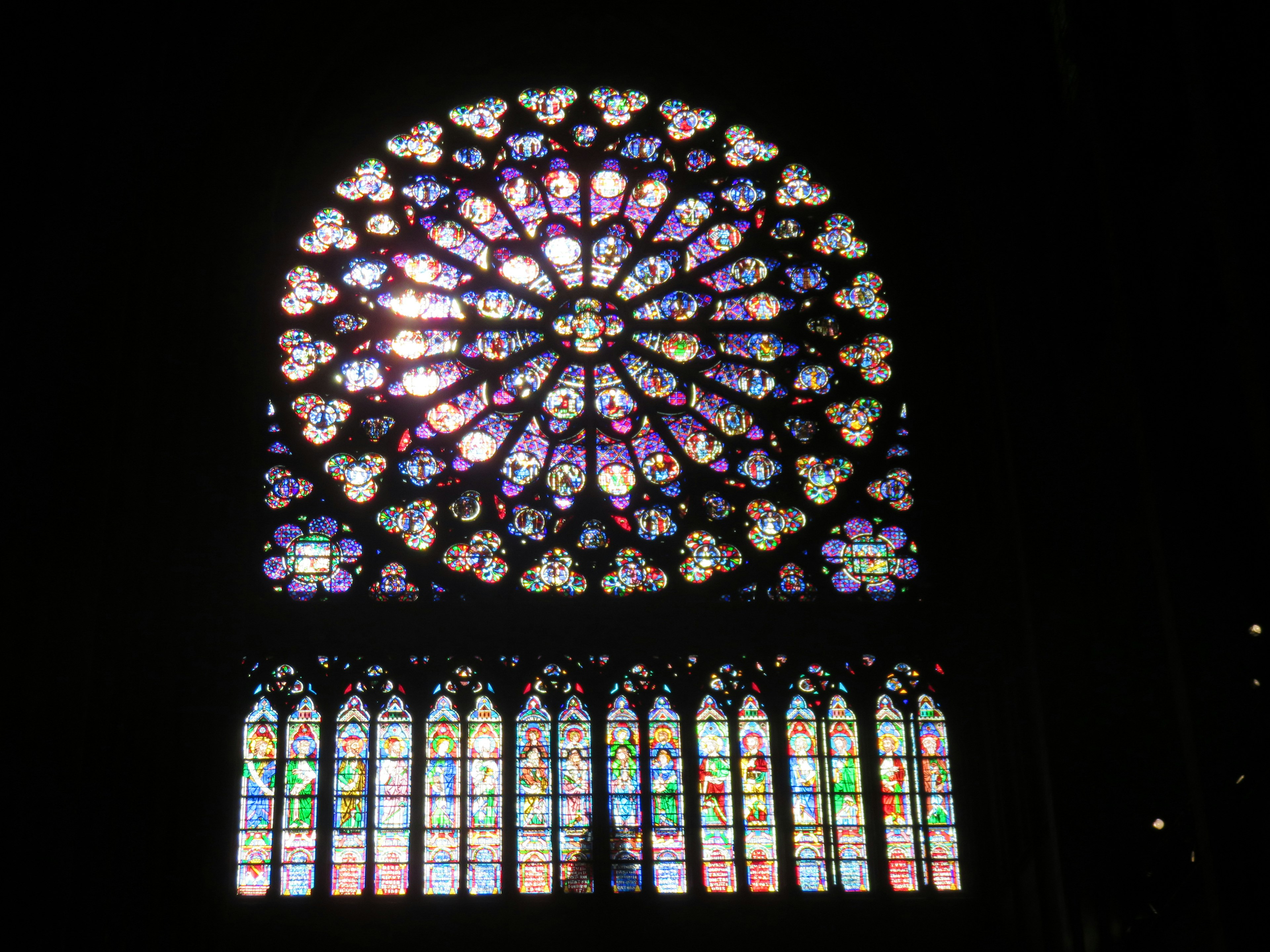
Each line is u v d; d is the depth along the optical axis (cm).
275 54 2989
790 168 3466
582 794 2781
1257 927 1750
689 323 3275
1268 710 1831
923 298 3297
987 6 2888
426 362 3186
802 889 2720
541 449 3114
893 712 2878
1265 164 1727
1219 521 1948
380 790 2755
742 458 3128
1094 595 2562
